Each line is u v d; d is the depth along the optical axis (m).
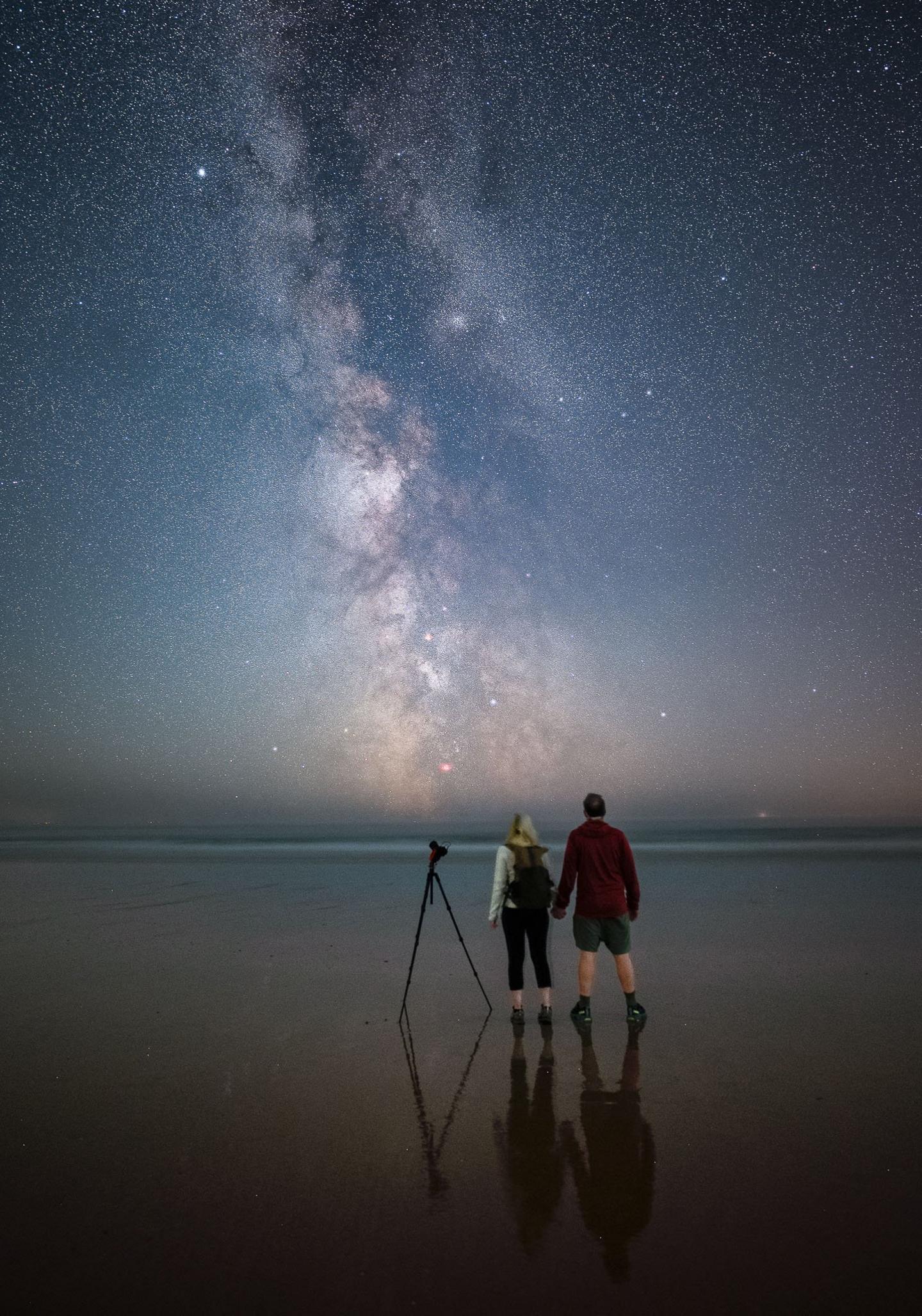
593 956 5.53
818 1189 3.01
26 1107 3.97
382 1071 4.49
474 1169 3.22
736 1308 2.27
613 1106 3.91
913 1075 4.32
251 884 14.55
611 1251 2.59
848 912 10.45
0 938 9.04
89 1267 2.53
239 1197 3.00
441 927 9.77
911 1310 2.26
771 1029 5.25
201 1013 5.82
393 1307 2.29
